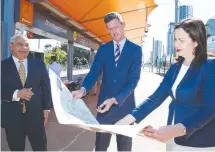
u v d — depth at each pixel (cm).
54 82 205
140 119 232
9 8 568
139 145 600
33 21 704
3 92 355
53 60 956
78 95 256
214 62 205
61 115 177
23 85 360
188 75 215
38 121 366
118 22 312
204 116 195
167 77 236
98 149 333
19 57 358
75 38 1311
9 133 358
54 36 1005
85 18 1062
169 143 225
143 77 3953
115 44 320
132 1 875
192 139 214
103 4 878
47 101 379
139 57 318
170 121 229
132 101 329
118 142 331
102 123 320
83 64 4997
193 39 210
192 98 211
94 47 1989
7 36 562
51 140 652
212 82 200
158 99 237
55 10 825
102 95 325
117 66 316
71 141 648
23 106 357
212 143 214
